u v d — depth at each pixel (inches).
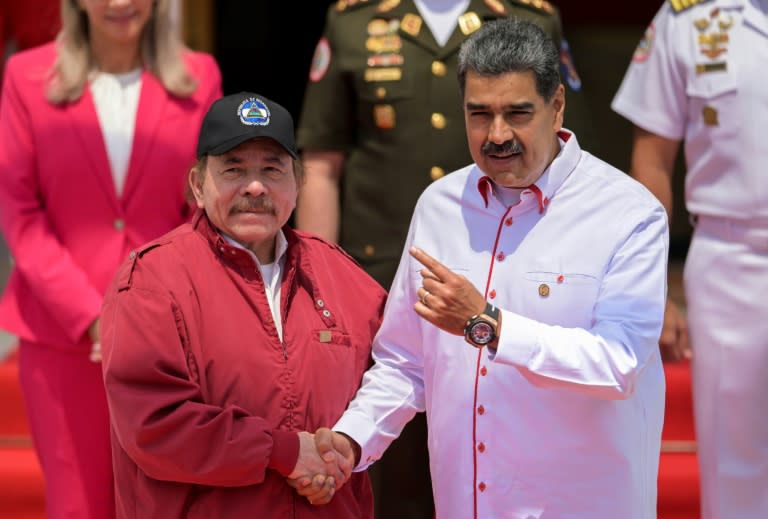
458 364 451.8
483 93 421.4
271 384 434.0
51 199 598.2
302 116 626.8
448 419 455.2
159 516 430.9
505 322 417.4
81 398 601.3
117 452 443.2
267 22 1189.1
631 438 443.8
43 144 594.6
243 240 441.1
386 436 463.8
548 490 442.0
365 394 465.4
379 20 607.2
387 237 600.7
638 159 617.3
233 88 1197.7
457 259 458.0
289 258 454.3
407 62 596.7
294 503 437.1
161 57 608.7
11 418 798.5
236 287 439.5
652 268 433.4
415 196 594.9
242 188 434.3
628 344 422.9
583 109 597.9
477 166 466.3
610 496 441.1
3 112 603.8
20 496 743.7
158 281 429.4
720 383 589.9
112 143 599.2
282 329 444.5
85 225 597.0
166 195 603.5
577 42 1161.4
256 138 434.0
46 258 589.9
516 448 443.2
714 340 589.0
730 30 574.2
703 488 606.9
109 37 600.7
